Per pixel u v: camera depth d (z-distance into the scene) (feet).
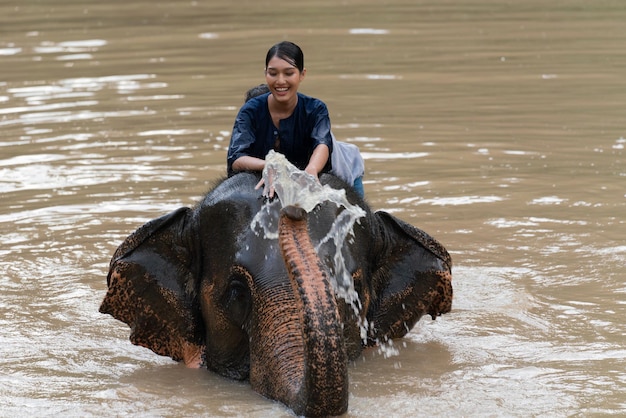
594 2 142.61
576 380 36.81
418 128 78.23
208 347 38.86
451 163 69.05
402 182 64.85
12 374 38.83
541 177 65.62
